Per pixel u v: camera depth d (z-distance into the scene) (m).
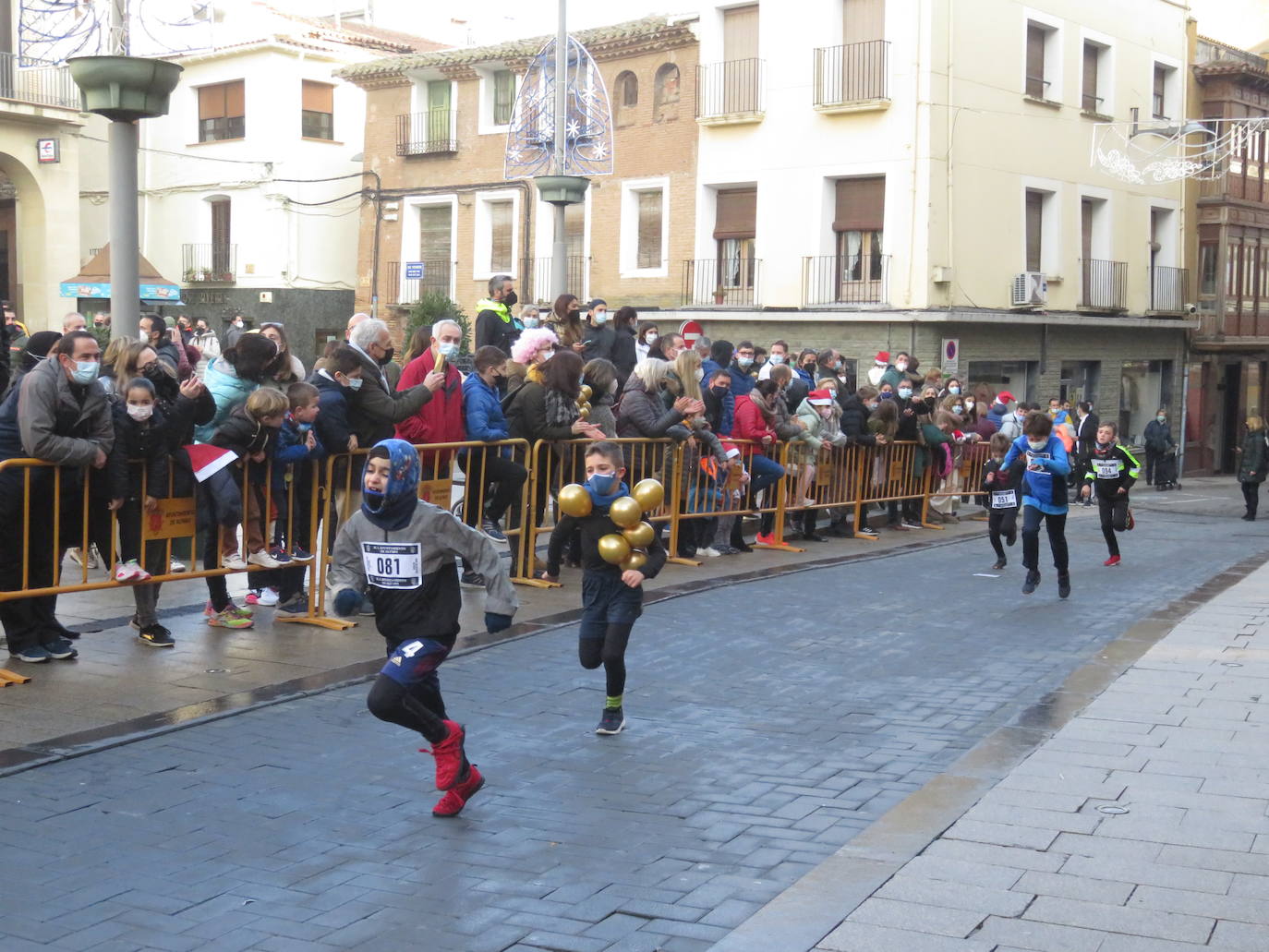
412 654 5.68
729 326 28.91
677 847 5.43
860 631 9.83
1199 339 35.94
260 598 9.82
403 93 34.19
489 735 6.98
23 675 7.73
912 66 26.11
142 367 8.23
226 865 5.16
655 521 12.30
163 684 7.63
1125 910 4.70
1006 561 13.31
